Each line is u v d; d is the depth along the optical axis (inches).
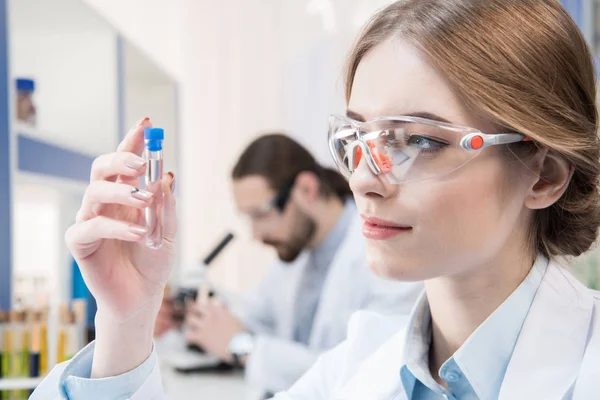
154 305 29.2
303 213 81.2
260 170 79.0
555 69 24.0
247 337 80.0
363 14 130.1
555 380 24.1
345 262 69.0
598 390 22.9
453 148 22.7
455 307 26.3
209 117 135.2
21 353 57.7
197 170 135.5
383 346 31.4
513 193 23.8
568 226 27.0
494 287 25.5
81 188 82.0
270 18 133.6
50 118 82.7
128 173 27.3
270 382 70.1
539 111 23.3
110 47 82.8
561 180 24.6
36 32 82.1
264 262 133.9
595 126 25.8
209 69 135.3
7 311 60.6
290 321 90.7
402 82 23.4
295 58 132.9
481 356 25.5
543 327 25.2
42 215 83.7
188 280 97.8
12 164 62.1
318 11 131.8
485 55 22.8
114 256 28.6
